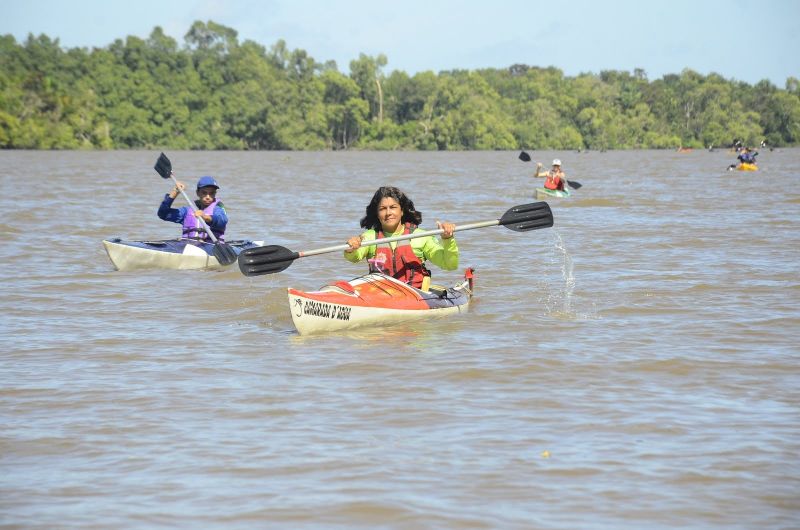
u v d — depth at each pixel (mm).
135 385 11336
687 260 22125
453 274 20594
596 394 10852
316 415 10125
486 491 8000
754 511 7586
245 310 16531
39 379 11602
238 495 7941
